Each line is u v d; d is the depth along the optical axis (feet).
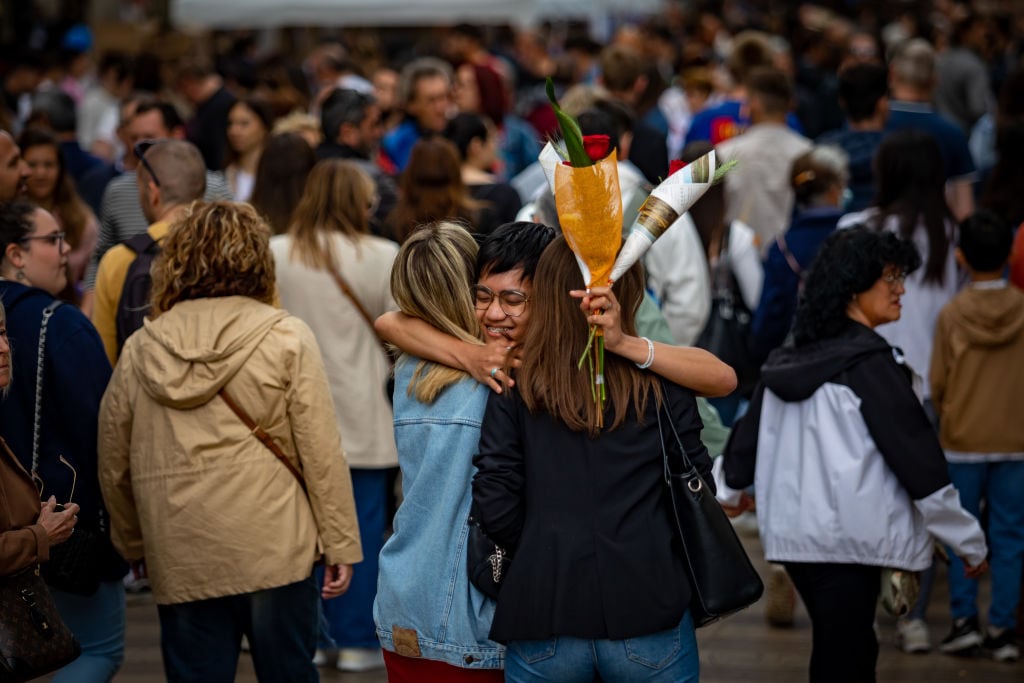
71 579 26.86
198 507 26.30
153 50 84.74
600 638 21.07
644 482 21.52
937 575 44.93
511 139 70.44
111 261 33.35
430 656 22.72
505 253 22.94
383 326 23.89
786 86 52.16
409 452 23.36
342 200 36.09
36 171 41.91
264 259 27.20
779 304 39.78
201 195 33.47
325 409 26.94
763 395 29.48
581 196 20.48
